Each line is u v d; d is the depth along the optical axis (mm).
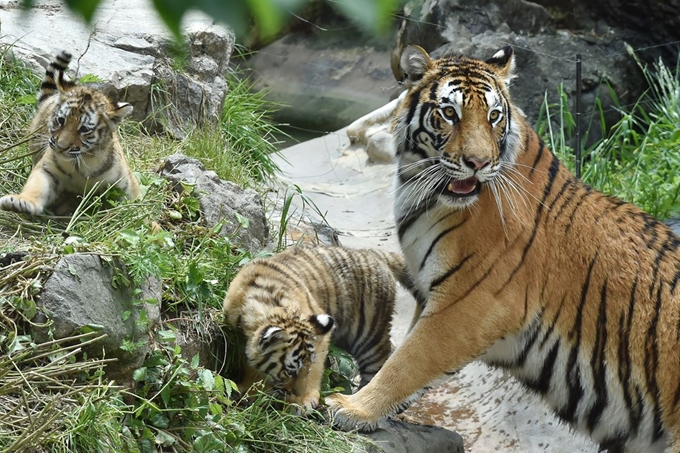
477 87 7547
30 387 5984
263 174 13805
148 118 12258
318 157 17484
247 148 13984
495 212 7645
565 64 17859
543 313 7824
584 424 8047
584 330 7738
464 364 7773
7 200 8039
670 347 7504
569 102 17516
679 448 7469
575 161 14102
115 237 7789
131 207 8578
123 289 7203
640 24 18578
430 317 7789
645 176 13250
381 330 9234
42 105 9617
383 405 7801
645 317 7590
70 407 6277
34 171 8680
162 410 6789
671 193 12742
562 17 18969
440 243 7746
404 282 9812
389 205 14609
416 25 18547
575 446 9172
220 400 7297
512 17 18547
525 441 9398
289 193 14203
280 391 7754
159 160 11055
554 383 8000
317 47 24188
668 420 7566
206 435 6957
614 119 17781
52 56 11781
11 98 10734
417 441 8008
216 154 11984
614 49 18453
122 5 14203
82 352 6715
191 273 8219
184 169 9992
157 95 12461
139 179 9750
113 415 6453
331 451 7371
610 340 7668
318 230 11750
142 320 7172
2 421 5887
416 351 7766
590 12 18859
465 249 7684
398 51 19109
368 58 23672
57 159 8570
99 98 8641
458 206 7512
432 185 7695
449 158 7434
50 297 6590
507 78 8016
